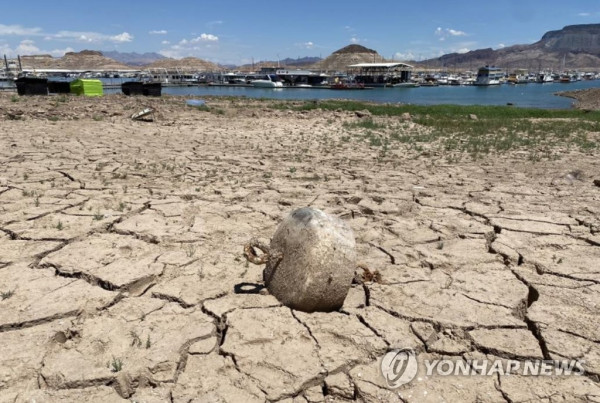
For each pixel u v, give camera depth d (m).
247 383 2.70
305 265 3.38
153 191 6.90
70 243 4.67
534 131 17.45
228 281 3.93
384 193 7.34
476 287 4.00
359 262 4.46
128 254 4.48
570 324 3.40
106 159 9.43
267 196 6.90
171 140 12.64
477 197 7.18
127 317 3.35
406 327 3.32
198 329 3.20
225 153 10.88
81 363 2.79
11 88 37.56
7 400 2.49
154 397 2.59
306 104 28.81
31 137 11.82
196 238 4.94
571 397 2.67
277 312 3.40
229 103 27.12
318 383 2.77
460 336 3.27
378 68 121.25
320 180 8.24
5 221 5.22
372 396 2.64
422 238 5.24
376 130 16.91
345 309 3.52
